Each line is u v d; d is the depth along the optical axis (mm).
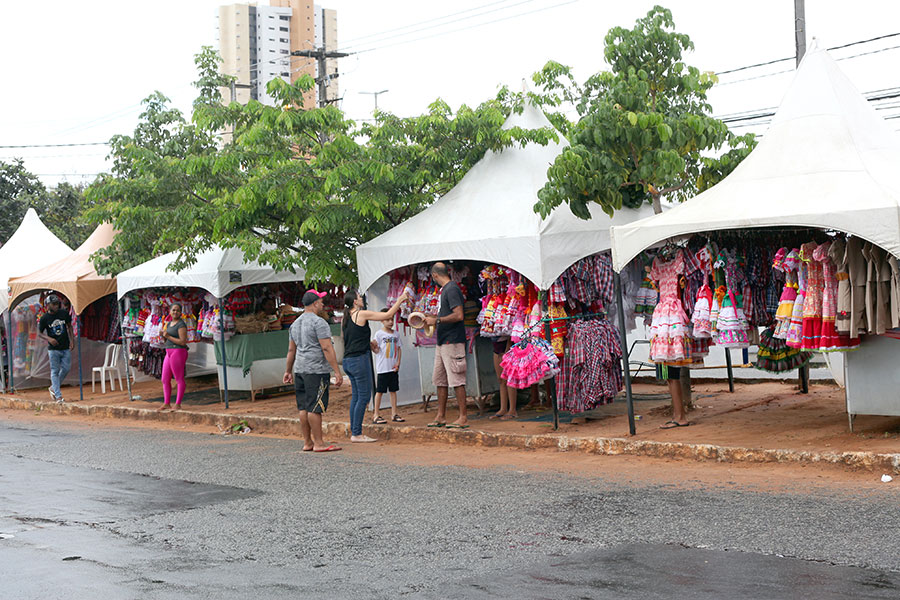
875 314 8898
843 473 8203
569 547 6398
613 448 10023
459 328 11828
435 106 14477
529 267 11188
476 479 9062
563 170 10984
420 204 14547
